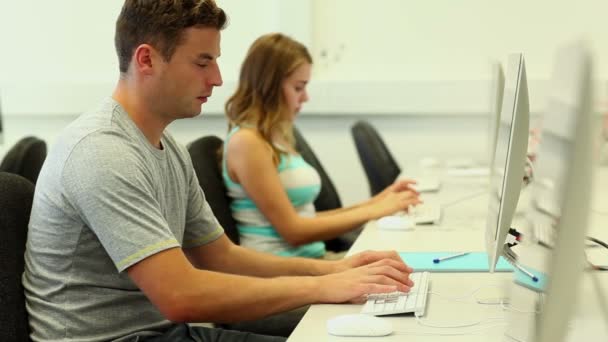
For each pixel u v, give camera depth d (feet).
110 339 4.67
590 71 2.62
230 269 5.71
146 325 4.83
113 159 4.43
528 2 12.60
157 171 4.87
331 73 13.42
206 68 4.83
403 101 12.96
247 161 7.34
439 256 5.81
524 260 4.41
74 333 4.60
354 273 4.84
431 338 3.93
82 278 4.63
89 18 13.89
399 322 4.23
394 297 4.62
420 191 9.20
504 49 12.77
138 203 4.45
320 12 13.33
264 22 13.44
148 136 4.89
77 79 14.03
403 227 6.96
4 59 14.21
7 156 7.99
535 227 3.83
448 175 10.59
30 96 13.96
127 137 4.64
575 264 2.86
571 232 2.81
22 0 14.03
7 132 14.24
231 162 7.47
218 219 7.11
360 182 13.58
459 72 12.99
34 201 4.72
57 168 4.52
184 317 4.51
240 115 7.59
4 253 4.62
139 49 4.69
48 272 4.64
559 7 12.51
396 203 7.72
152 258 4.40
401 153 13.38
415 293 4.66
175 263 4.47
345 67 13.37
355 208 8.29
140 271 4.40
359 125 10.77
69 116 14.08
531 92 12.33
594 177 2.75
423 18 13.00
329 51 13.38
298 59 7.55
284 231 7.38
